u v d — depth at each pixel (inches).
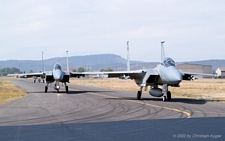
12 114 874.8
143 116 795.4
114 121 717.3
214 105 1055.6
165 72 1216.2
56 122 717.9
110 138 526.6
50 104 1154.7
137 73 1343.5
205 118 738.2
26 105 1127.0
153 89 1311.5
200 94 1740.9
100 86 3095.5
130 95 1646.2
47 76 1903.3
